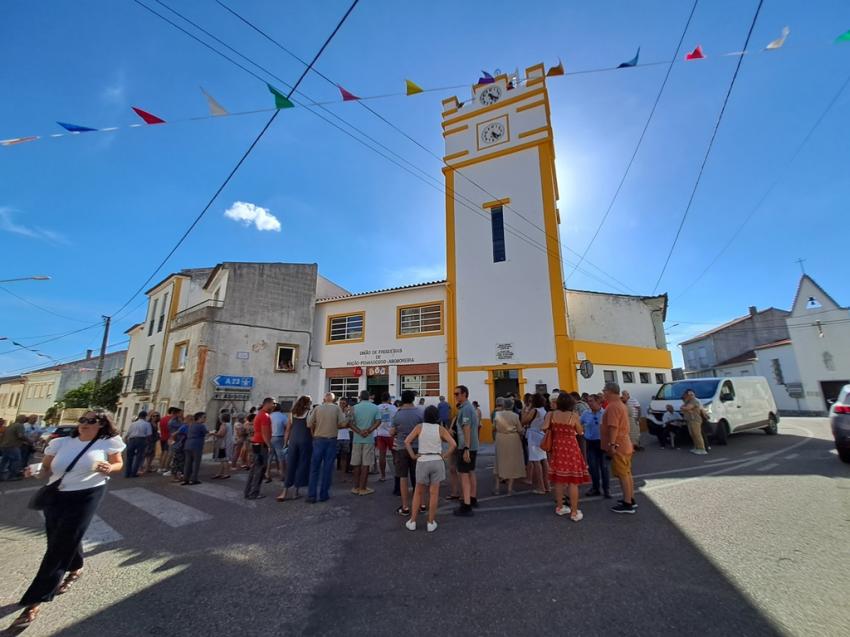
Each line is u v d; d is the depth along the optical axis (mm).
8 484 9664
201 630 2986
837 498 5750
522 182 16500
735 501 5832
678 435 12070
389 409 9055
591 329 17672
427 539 4801
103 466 3635
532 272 15484
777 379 28828
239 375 16594
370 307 18422
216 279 19156
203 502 6934
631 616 3000
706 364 37781
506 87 17766
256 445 7312
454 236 17156
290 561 4238
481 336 15641
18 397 45781
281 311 18266
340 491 7625
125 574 3986
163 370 19031
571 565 3920
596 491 6793
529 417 7410
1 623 3135
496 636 2809
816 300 26359
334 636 2865
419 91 6258
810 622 2850
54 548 3326
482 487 7715
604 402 7531
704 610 3051
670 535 4625
